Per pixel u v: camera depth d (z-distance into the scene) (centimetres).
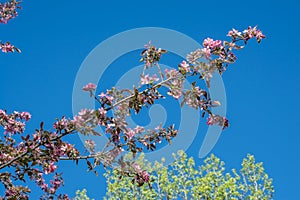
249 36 544
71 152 548
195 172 1844
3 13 782
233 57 538
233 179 1861
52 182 663
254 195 1842
